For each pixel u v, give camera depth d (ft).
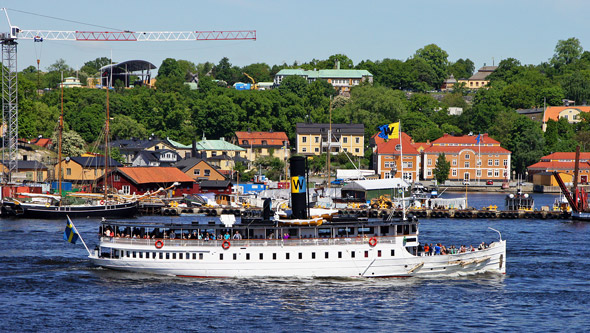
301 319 619.26
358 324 610.24
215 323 609.83
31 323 609.01
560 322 621.31
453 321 620.90
